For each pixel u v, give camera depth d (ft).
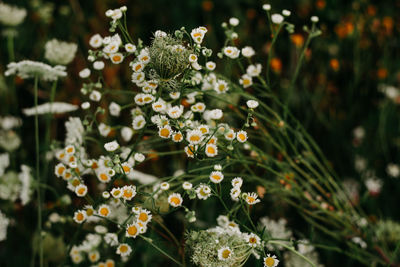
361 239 2.97
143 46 2.49
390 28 4.32
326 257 3.04
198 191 2.33
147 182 2.73
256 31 4.35
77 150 2.61
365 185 3.47
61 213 2.97
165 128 2.35
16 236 3.07
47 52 2.82
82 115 3.42
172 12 4.41
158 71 2.33
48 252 2.77
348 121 3.85
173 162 3.23
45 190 3.14
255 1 4.53
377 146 3.69
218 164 2.51
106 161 2.57
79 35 4.11
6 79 3.57
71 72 3.64
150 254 2.69
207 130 2.37
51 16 4.14
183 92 2.48
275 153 3.31
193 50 2.34
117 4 4.42
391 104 3.87
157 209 2.42
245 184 2.97
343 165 3.56
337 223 3.08
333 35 4.37
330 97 3.96
